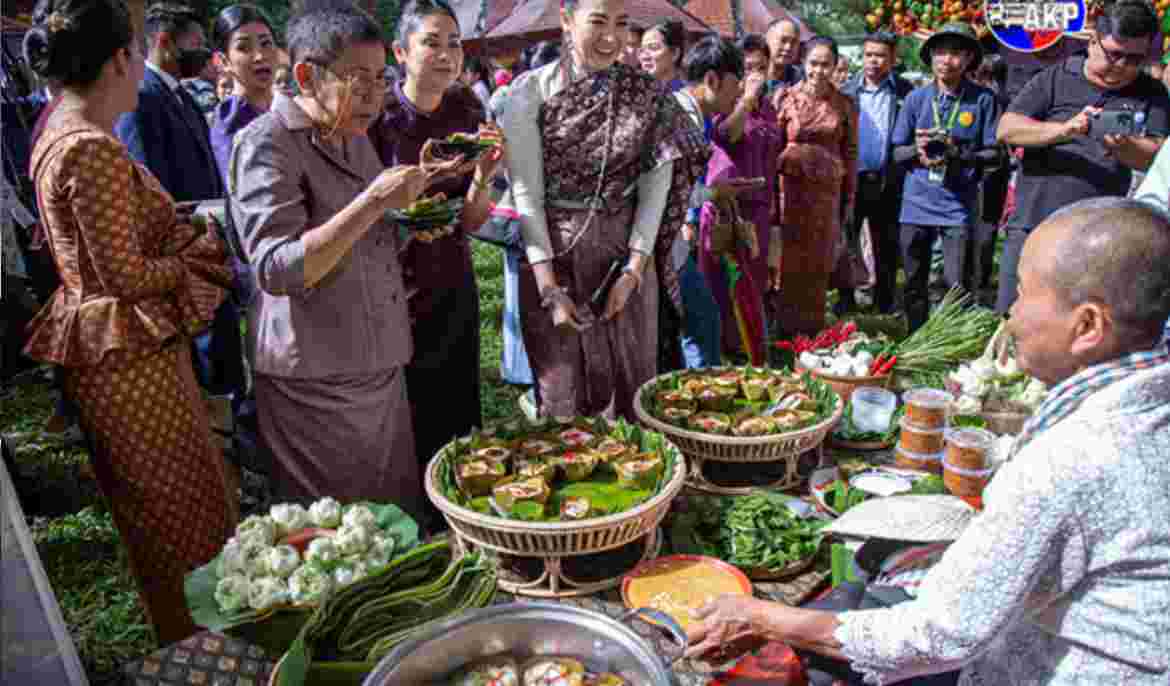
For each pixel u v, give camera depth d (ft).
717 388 8.24
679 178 8.61
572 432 7.30
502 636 4.76
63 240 6.13
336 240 5.99
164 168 11.03
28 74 16.46
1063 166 12.23
